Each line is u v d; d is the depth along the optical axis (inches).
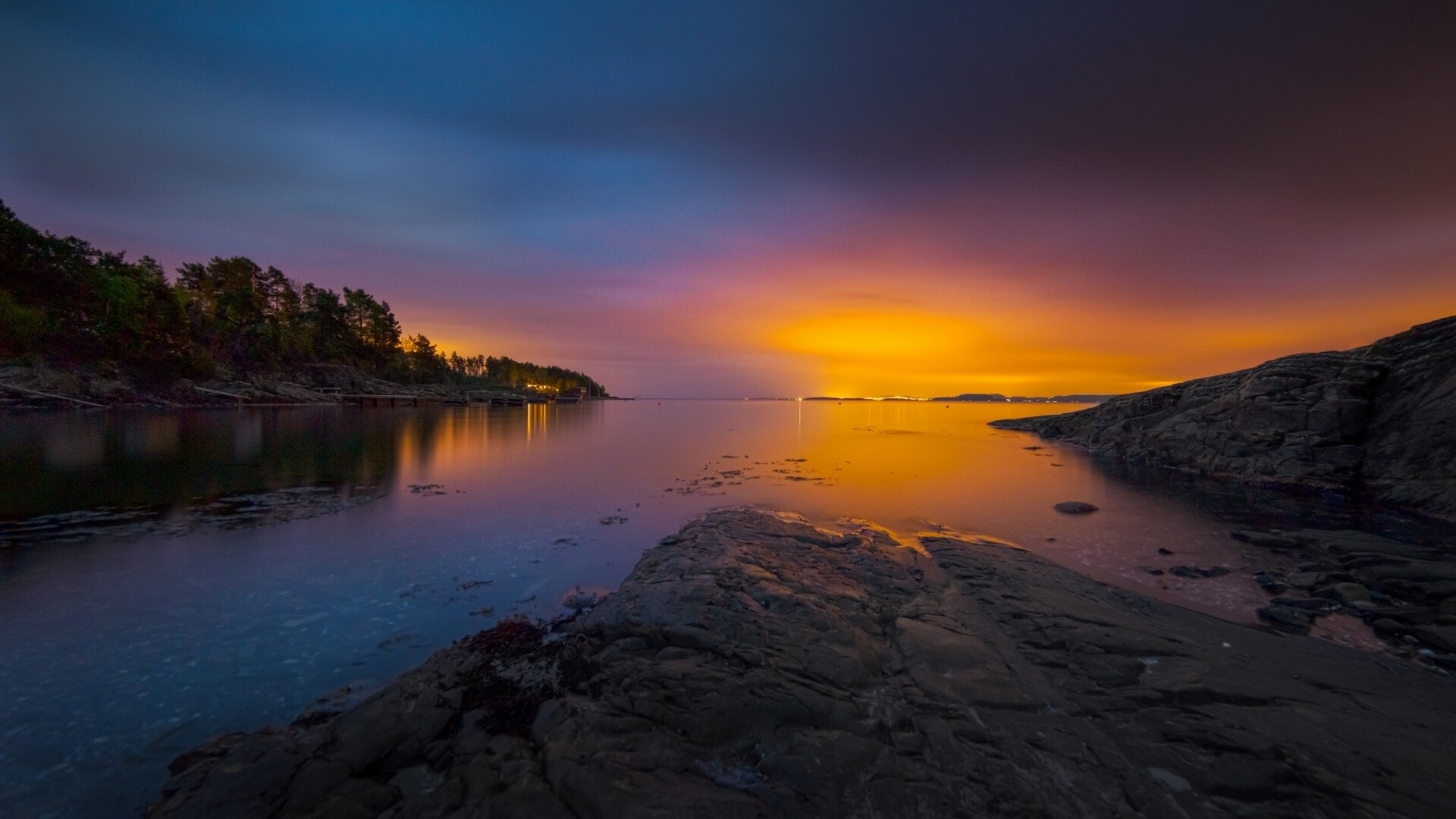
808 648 270.2
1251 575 430.0
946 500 723.4
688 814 164.4
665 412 4215.1
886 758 194.7
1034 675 254.8
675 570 379.2
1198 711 224.2
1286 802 173.5
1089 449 1382.9
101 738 217.5
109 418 1704.0
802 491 780.6
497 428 2018.9
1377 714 226.2
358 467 938.7
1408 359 823.1
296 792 175.6
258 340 3233.3
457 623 331.9
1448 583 371.2
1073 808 172.9
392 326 4488.2
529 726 218.4
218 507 623.2
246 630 317.4
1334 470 796.0
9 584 381.1
